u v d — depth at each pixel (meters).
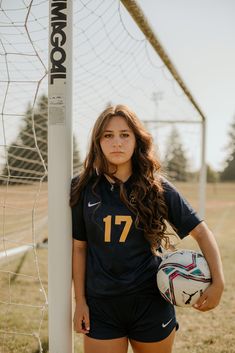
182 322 3.90
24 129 5.47
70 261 2.16
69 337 2.18
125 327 2.04
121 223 1.97
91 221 2.00
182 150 14.41
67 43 2.13
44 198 7.57
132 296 1.98
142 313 2.00
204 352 3.21
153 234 1.96
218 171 51.94
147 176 2.02
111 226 1.97
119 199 2.00
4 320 3.90
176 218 2.04
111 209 1.98
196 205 16.73
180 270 1.97
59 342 2.15
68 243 2.15
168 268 2.00
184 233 2.04
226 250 7.60
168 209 2.03
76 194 2.07
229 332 3.63
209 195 33.00
